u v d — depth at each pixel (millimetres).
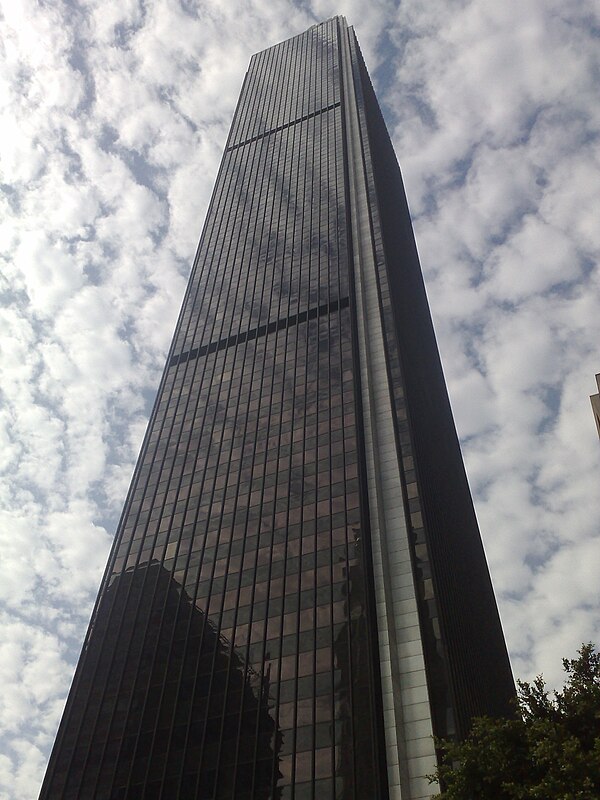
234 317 114875
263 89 183250
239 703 64938
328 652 65438
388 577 71312
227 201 145375
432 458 100188
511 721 37250
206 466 91125
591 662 38250
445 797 35469
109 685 71375
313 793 56156
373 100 183375
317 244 122500
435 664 62812
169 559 81625
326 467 83500
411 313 126312
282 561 75562
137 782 62781
